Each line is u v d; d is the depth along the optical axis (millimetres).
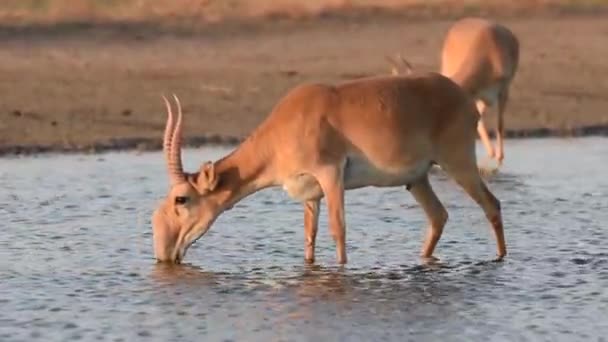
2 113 48969
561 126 50156
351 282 29125
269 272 30016
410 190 31266
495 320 26375
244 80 55531
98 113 49562
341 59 60344
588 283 29047
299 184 29953
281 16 69250
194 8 69438
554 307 27266
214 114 50219
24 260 30953
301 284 28969
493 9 73000
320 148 29609
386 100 29844
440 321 26297
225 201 30375
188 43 63156
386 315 26688
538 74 58469
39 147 45094
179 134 30359
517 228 34250
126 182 39781
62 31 64375
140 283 29047
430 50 62656
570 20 71188
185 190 30281
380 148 29781
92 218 35250
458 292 28344
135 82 54375
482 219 35375
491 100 45562
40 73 55344
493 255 31516
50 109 49781
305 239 31484
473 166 30828
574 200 37688
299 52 61688
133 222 34844
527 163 43969
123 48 61531
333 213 29844
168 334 25484
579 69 59469
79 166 42344
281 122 29859
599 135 49719
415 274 29797
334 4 71062
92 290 28484
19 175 40812
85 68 56719
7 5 68000
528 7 73750
